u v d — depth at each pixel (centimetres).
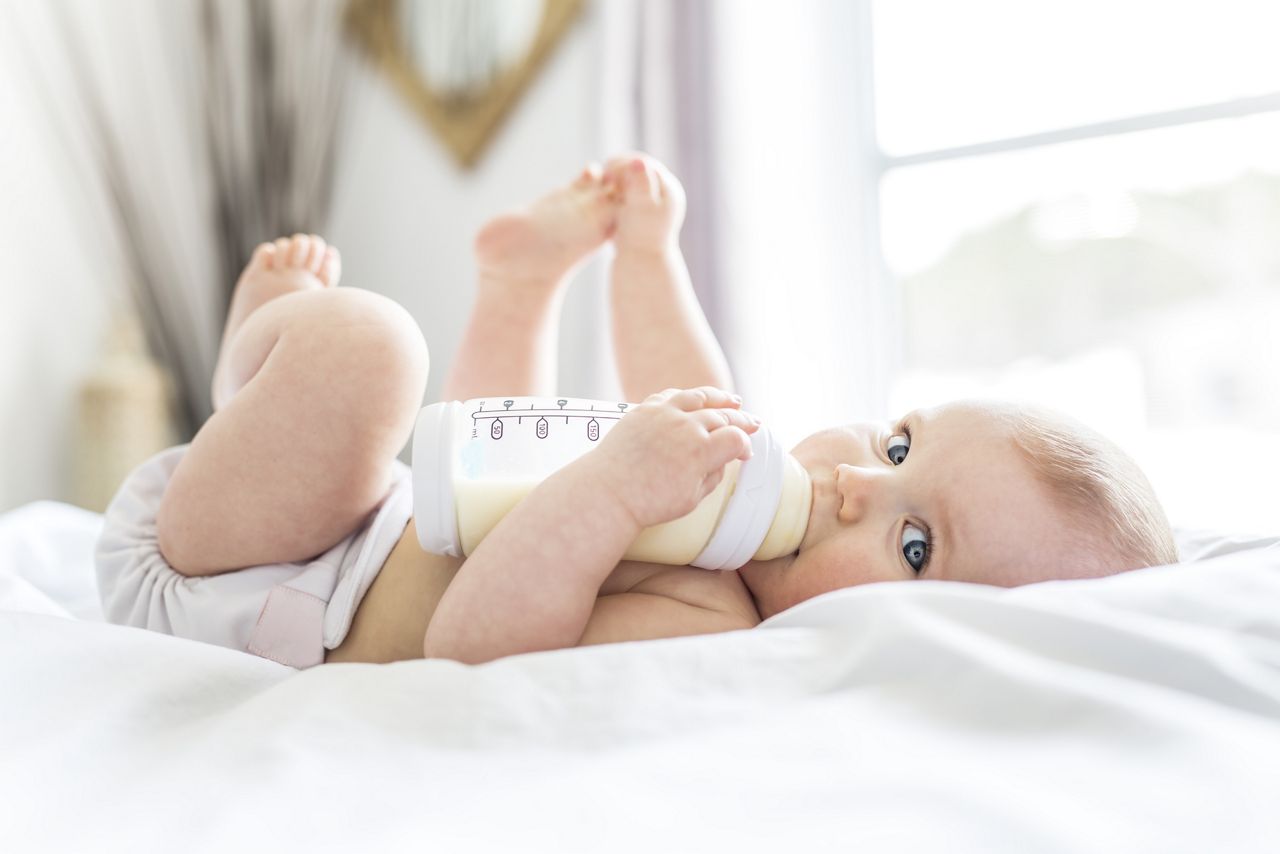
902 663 49
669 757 43
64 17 246
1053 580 75
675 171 216
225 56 282
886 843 36
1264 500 201
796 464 81
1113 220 216
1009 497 77
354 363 82
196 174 278
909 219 239
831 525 80
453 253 269
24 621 59
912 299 240
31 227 234
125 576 89
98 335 247
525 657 53
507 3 257
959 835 36
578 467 70
